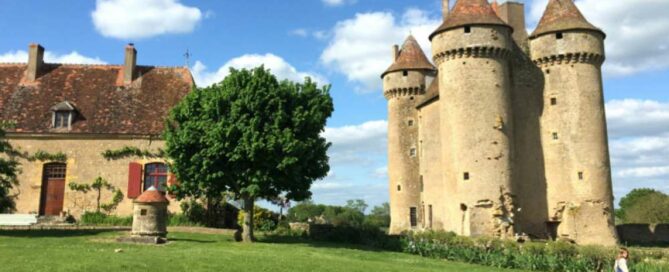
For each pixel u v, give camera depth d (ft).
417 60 134.41
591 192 101.45
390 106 135.54
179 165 70.18
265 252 58.44
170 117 75.66
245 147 66.08
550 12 110.32
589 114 104.12
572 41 105.09
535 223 103.96
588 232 99.91
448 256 71.56
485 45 101.19
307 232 93.71
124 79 101.96
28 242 57.11
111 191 89.97
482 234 95.14
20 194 88.84
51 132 90.89
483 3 106.11
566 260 62.34
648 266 57.47
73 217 88.38
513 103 108.27
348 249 71.20
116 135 91.56
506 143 100.01
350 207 312.91
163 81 103.24
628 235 123.03
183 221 88.63
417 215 126.62
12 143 90.27
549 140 105.81
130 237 61.21
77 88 99.45
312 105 73.15
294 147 66.90
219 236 76.33
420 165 126.52
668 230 121.49
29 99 96.07
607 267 59.82
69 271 38.19
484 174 97.71
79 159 90.84
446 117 104.78
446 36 104.58
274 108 70.28
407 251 76.69
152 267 41.65
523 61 110.01
